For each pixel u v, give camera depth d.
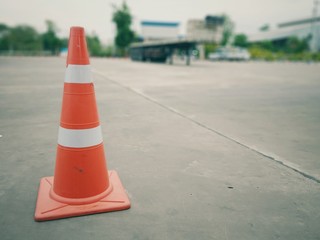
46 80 10.09
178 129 3.88
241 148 3.12
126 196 1.97
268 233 1.63
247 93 7.71
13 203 1.89
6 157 2.73
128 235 1.58
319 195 2.08
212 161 2.72
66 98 1.85
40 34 75.81
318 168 2.59
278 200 2.00
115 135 3.53
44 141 3.25
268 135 3.67
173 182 2.25
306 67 24.92
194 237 1.58
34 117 4.47
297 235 1.62
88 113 1.86
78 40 1.83
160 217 1.76
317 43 64.19
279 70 19.58
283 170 2.54
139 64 25.66
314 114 5.07
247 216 1.79
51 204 1.84
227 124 4.23
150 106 5.55
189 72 15.95
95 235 1.57
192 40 23.89
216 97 6.91
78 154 1.85
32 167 2.50
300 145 3.27
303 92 8.03
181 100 6.36
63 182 1.87
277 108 5.62
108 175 2.21
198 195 2.05
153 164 2.62
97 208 1.80
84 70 1.83
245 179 2.33
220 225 1.69
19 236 1.55
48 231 1.60
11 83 9.05
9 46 72.81
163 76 12.89
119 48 60.31
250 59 48.16
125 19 58.22
